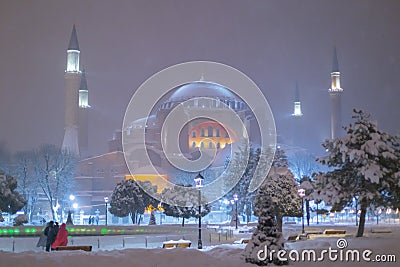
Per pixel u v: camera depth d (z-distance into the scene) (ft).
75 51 463.01
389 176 115.24
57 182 324.19
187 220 284.20
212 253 79.92
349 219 288.51
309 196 120.57
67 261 68.18
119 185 278.05
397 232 138.41
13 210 221.46
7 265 65.10
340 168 121.49
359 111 119.96
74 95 455.63
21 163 346.13
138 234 167.43
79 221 306.55
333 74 535.19
